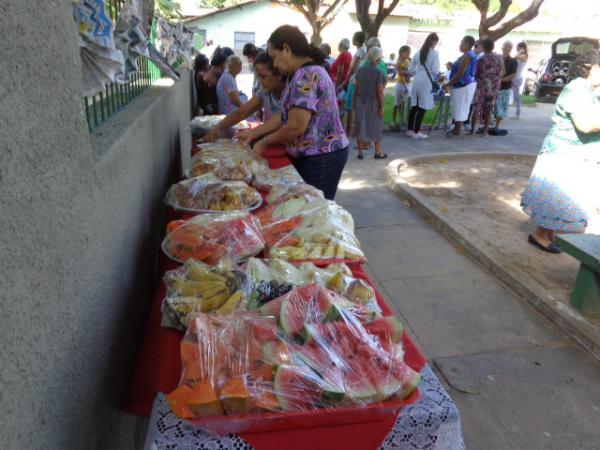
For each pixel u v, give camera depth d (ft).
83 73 4.27
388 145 29.22
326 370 3.54
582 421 7.77
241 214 6.57
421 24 91.61
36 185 2.73
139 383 4.42
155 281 8.14
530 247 14.37
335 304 4.10
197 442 3.32
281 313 4.03
